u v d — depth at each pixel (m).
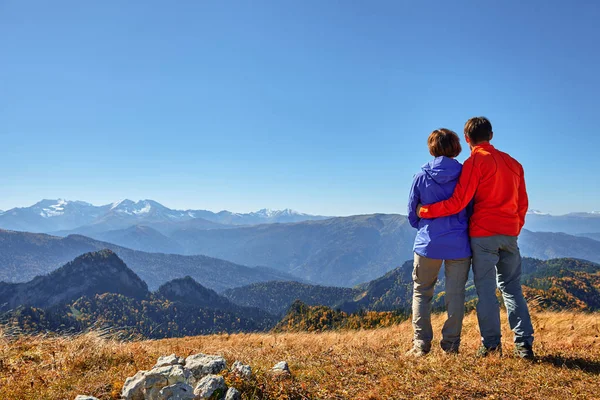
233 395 3.72
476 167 5.37
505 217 5.41
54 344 6.74
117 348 6.71
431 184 5.66
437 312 12.05
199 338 11.92
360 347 7.25
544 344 6.66
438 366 4.87
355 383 4.41
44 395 4.29
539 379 4.38
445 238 5.55
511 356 5.39
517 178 5.49
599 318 8.84
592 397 3.84
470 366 4.87
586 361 5.14
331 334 10.59
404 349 6.82
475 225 5.55
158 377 3.89
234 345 9.10
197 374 4.30
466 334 8.45
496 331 5.42
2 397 4.30
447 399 3.90
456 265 5.64
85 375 5.02
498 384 4.24
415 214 5.99
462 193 5.36
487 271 5.50
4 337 6.97
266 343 9.40
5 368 5.48
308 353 6.41
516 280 5.65
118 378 4.63
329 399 3.94
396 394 4.00
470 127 5.76
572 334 7.58
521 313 5.46
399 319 12.55
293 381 4.34
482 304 5.48
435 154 5.90
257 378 4.21
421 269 5.85
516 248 5.56
